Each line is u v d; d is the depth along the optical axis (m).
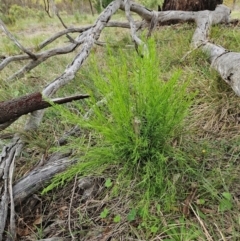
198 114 2.35
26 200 1.91
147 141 1.74
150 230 1.58
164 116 1.72
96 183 1.92
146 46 2.16
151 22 4.36
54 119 2.59
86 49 3.06
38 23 8.34
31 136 2.32
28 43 5.24
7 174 1.97
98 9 8.27
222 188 1.72
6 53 4.46
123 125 1.72
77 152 2.06
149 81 1.72
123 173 1.74
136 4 4.12
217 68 2.59
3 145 2.34
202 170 1.82
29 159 2.21
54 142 2.30
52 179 1.82
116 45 4.05
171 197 1.62
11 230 1.74
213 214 1.61
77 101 2.73
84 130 2.29
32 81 3.42
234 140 2.04
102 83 1.78
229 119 2.26
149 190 1.71
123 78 1.76
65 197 1.91
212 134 2.15
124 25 4.39
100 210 1.78
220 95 2.44
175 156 1.71
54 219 1.82
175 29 4.46
